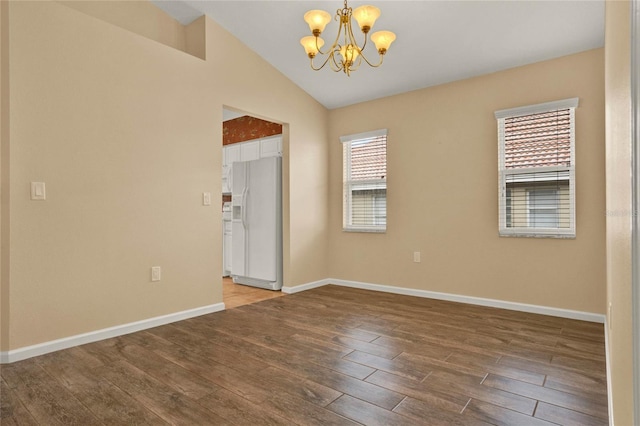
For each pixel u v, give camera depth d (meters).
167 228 3.24
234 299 4.12
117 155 2.92
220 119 3.66
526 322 3.21
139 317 3.04
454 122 3.97
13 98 2.41
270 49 3.95
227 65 3.73
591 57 3.24
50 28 2.57
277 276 4.55
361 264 4.70
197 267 3.47
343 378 2.16
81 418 1.75
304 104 4.62
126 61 2.98
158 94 3.18
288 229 4.44
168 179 3.25
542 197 3.50
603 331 2.95
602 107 3.18
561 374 2.19
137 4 3.34
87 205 2.75
